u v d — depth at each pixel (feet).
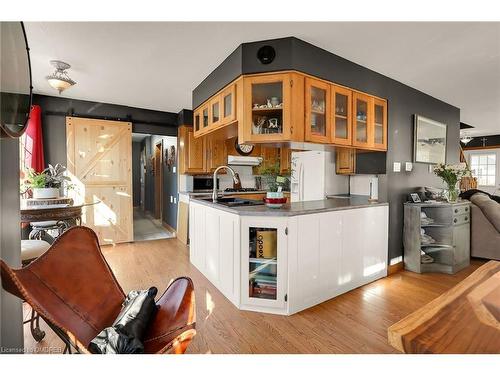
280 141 7.92
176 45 8.09
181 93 12.86
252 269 7.90
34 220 8.23
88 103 14.15
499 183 24.86
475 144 26.27
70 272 4.33
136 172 31.09
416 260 10.92
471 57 8.96
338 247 8.71
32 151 12.23
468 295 3.20
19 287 3.15
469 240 12.01
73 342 3.36
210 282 9.69
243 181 18.42
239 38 7.69
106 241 14.70
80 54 8.68
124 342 3.48
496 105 14.58
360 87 9.50
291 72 7.66
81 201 13.97
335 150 11.59
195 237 11.25
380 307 7.96
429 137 12.85
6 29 3.80
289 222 7.47
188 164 15.85
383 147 10.54
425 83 11.37
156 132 16.21
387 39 7.77
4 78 3.74
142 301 4.33
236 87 8.45
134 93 12.86
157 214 22.86
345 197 12.04
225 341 6.31
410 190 11.85
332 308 7.90
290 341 6.31
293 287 7.59
